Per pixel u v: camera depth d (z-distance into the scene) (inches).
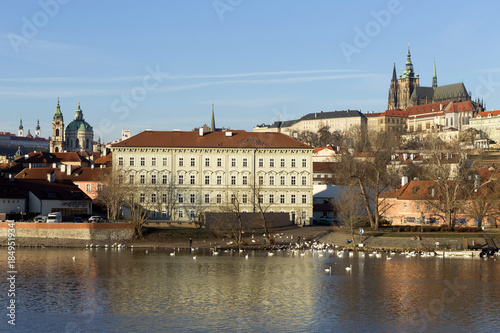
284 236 6697.8
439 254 5669.3
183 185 7460.6
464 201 6471.5
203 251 5910.4
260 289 4087.1
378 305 3659.0
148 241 6314.0
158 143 7465.6
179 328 3164.4
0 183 6924.2
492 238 6048.2
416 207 7219.5
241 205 7495.1
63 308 3543.3
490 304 3688.5
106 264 5014.8
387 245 6082.7
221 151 7514.8
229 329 3157.0
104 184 7096.5
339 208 7057.1
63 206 7352.4
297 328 3181.6
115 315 3405.5
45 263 5019.7
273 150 7549.2
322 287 4160.9
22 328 3152.1
